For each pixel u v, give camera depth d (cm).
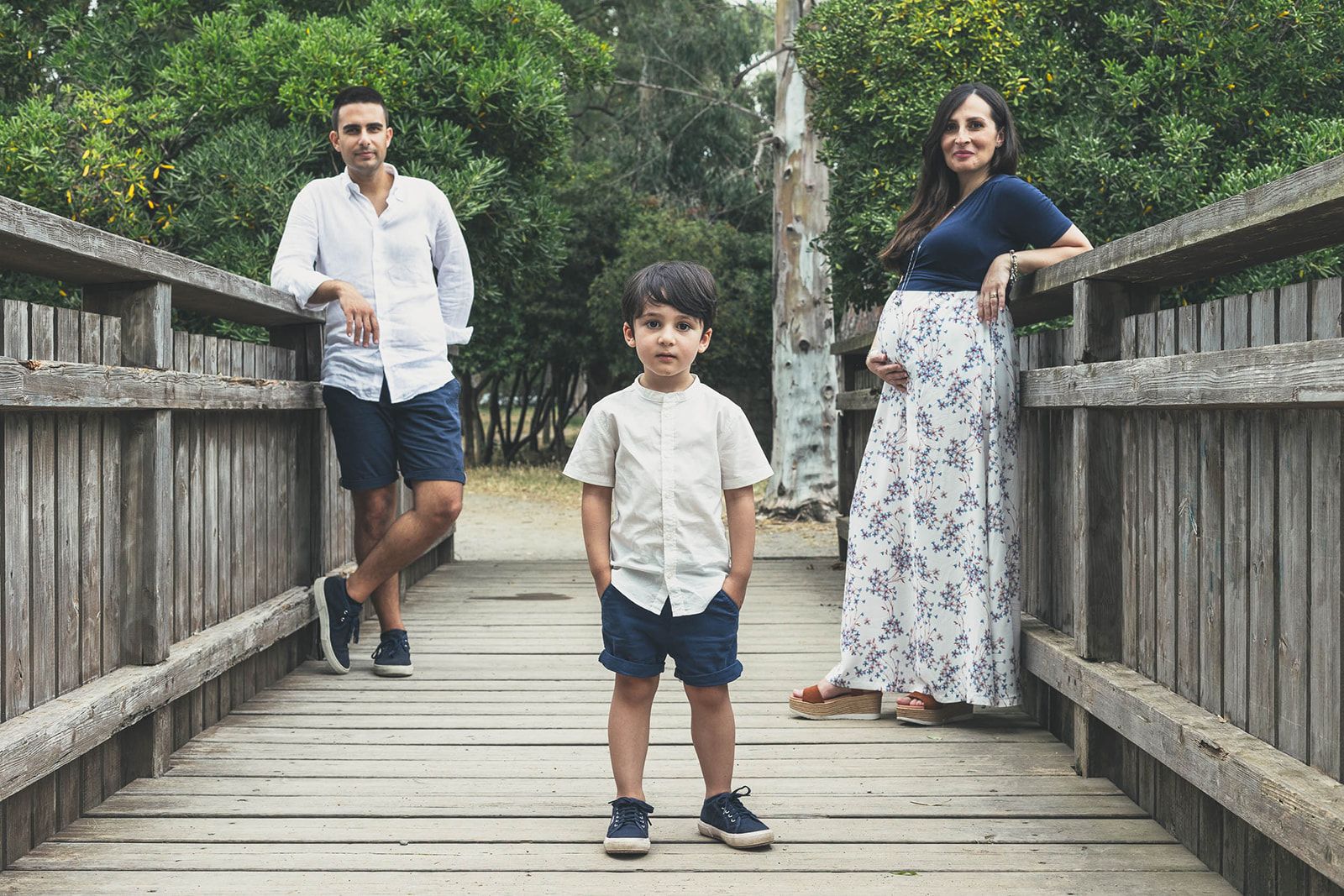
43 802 251
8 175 674
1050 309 369
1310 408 203
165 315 303
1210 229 222
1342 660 193
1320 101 666
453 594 640
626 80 1853
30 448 250
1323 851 179
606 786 292
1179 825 254
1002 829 261
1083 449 301
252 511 402
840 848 248
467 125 774
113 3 837
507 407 2059
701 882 229
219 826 261
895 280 679
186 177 701
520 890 225
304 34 745
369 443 411
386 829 260
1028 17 674
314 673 432
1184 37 655
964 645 330
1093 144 625
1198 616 253
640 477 250
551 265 856
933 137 343
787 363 1063
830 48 694
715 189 1930
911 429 335
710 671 250
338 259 406
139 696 281
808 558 795
